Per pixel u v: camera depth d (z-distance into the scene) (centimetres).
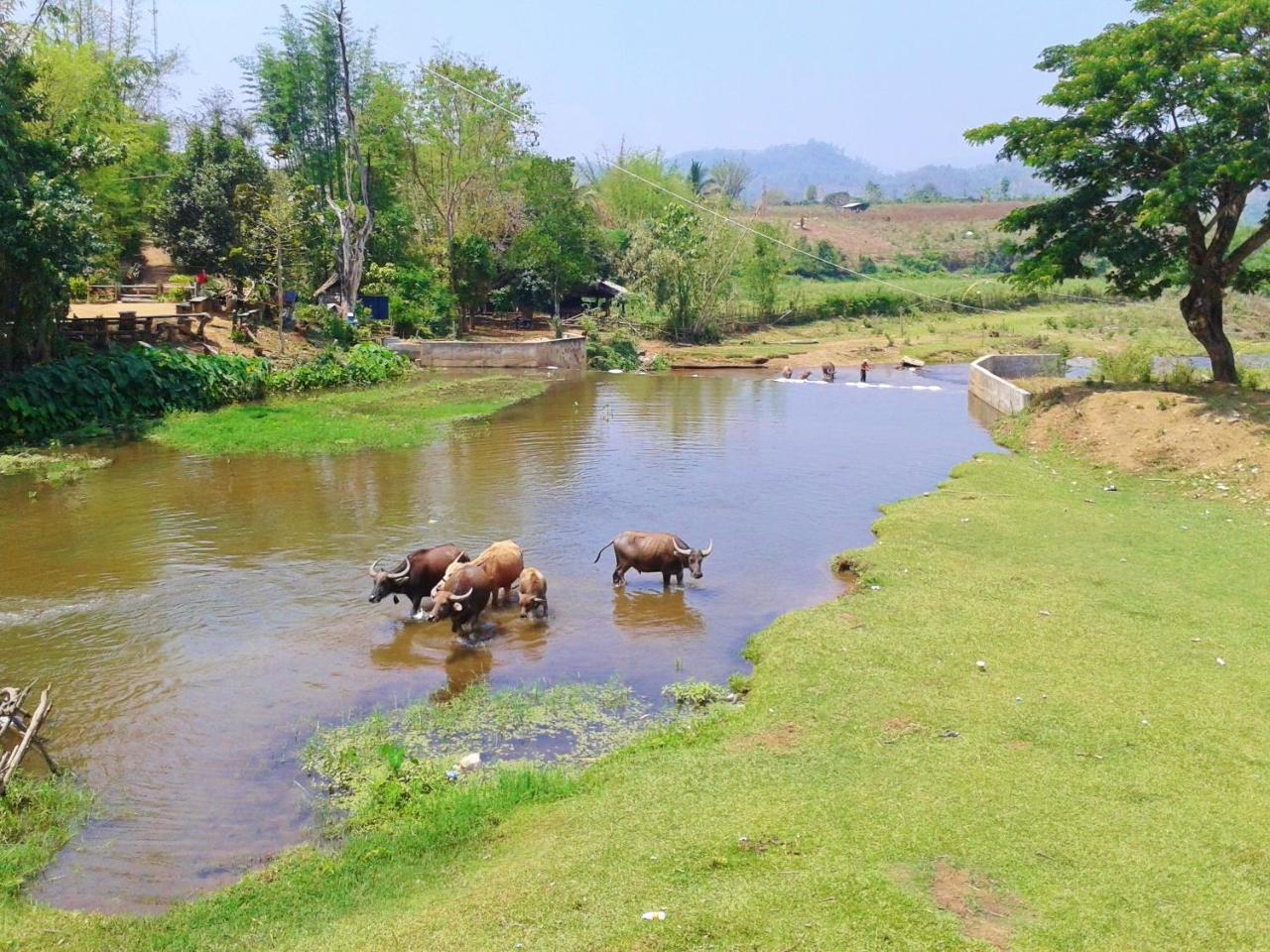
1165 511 1744
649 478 2117
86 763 934
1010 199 13812
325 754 949
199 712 1039
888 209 12244
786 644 1158
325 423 2627
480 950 621
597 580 1463
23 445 2345
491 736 991
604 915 649
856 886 674
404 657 1188
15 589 1409
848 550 1536
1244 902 655
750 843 730
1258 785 812
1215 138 2264
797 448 2486
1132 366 2859
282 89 5181
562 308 5591
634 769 880
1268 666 1057
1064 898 661
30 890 747
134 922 693
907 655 1100
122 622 1290
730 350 4906
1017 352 4850
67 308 2783
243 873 767
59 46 3834
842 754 882
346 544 1620
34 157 2619
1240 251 2444
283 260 3962
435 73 4888
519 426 2752
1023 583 1346
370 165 4881
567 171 5388
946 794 799
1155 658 1080
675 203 6156
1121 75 2305
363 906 702
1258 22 2166
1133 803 784
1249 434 1956
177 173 4234
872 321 6016
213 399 2886
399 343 4044
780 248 6619
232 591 1406
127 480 2048
